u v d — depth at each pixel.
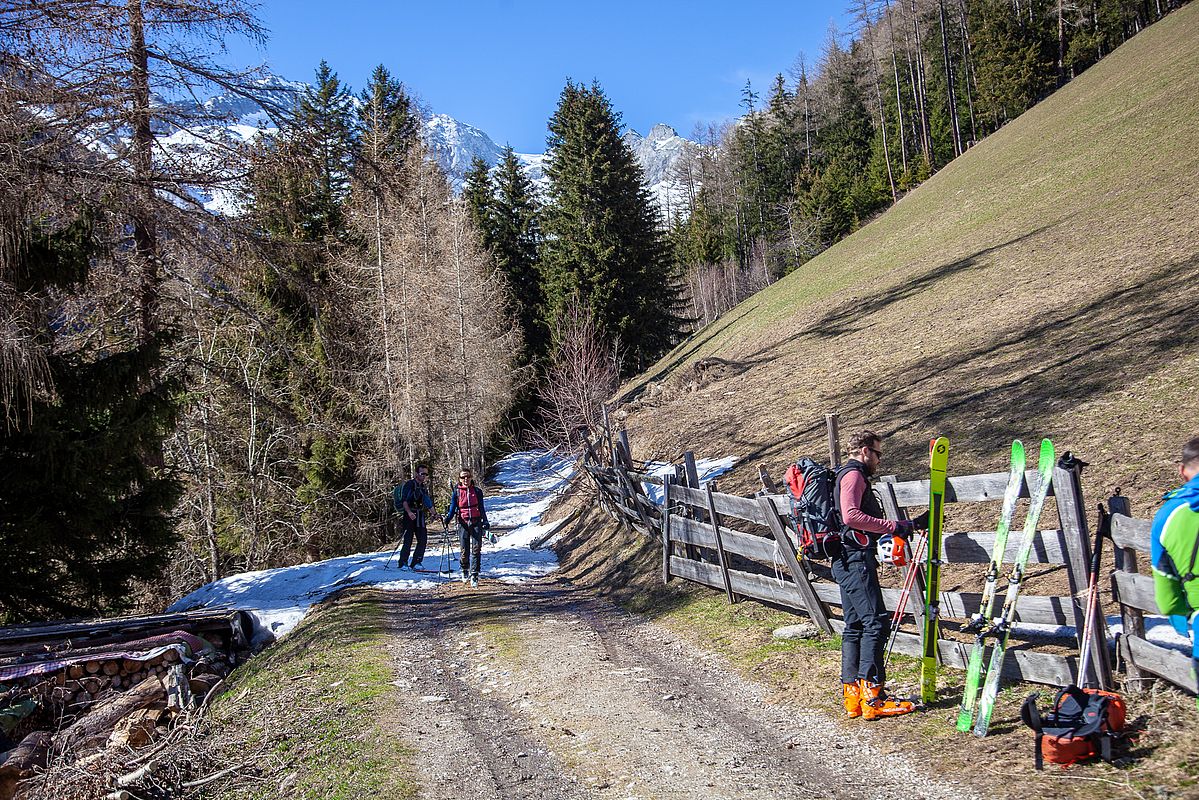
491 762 5.30
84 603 13.84
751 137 80.81
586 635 8.79
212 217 12.77
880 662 5.19
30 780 6.72
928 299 19.55
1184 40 29.98
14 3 10.62
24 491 12.04
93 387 12.14
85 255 11.84
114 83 11.44
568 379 24.67
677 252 77.88
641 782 4.73
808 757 4.79
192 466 20.80
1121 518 4.33
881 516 5.36
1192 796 3.44
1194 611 3.70
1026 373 11.42
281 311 19.53
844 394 15.15
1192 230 14.28
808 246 58.56
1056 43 56.00
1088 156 24.17
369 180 14.20
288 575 15.01
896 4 71.44
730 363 23.31
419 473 14.54
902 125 61.41
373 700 6.84
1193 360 9.11
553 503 20.39
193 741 6.66
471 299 29.98
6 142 10.12
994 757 4.27
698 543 9.28
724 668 6.83
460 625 9.88
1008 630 4.61
